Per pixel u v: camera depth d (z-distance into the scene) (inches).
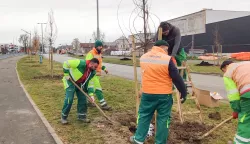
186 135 231.8
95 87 320.5
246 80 171.9
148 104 191.2
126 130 250.8
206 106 340.8
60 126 263.3
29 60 1793.8
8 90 484.7
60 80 630.5
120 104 355.9
